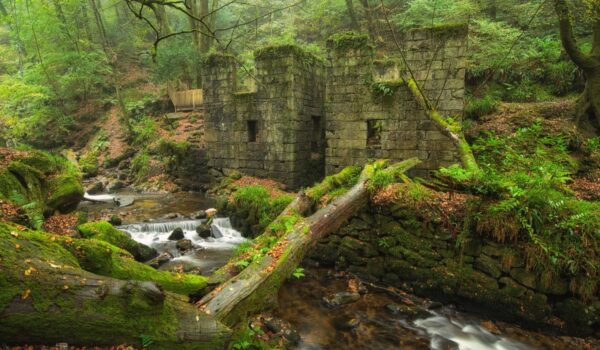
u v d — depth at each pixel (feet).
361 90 33.71
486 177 16.96
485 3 43.98
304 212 21.04
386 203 20.04
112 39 78.79
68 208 23.40
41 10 58.29
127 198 40.45
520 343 15.08
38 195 20.81
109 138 60.75
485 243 16.79
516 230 15.56
